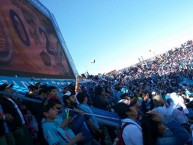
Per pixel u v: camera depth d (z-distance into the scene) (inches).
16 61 544.1
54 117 206.8
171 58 3137.3
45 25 863.1
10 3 630.5
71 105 283.3
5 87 266.5
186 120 292.4
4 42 520.7
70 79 880.9
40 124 224.5
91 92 626.2
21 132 252.2
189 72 2137.1
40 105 248.2
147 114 190.7
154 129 184.9
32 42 680.4
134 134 178.7
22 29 643.5
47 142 205.0
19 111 261.6
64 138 201.5
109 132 376.5
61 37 1023.0
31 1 804.0
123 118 193.2
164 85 1560.0
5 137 229.6
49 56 777.6
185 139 201.9
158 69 2829.7
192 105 447.5
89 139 251.9
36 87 336.5
